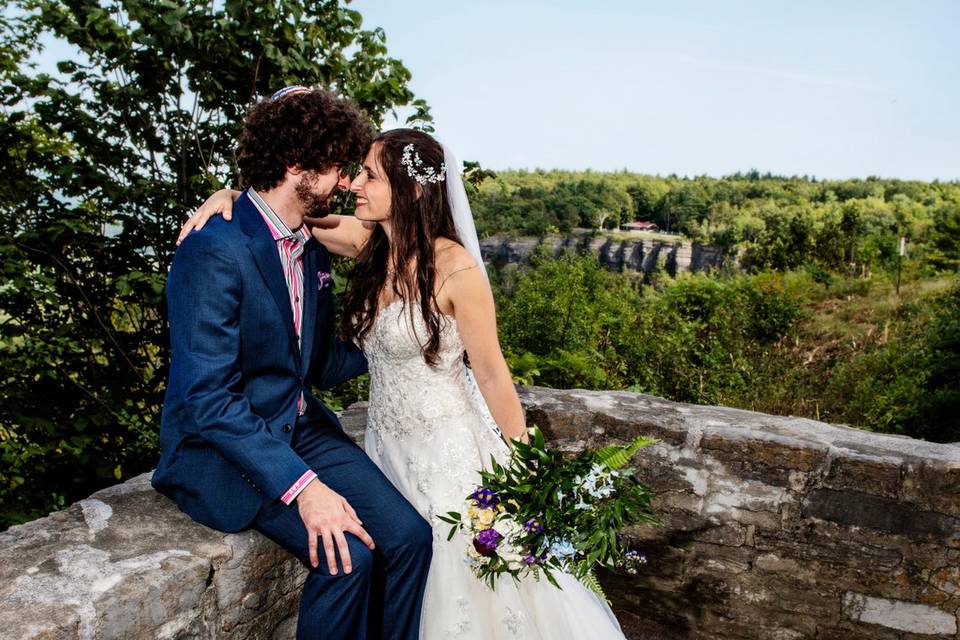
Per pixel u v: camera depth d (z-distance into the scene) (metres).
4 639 1.10
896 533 2.20
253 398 1.62
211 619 1.48
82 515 1.59
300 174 1.62
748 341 10.32
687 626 2.54
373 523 1.69
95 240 3.25
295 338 1.67
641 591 2.59
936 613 2.20
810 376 8.78
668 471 2.47
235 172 3.46
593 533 1.59
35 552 1.40
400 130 1.85
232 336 1.49
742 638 2.46
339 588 1.49
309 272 1.77
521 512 1.64
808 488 2.28
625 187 99.31
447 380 1.87
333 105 1.64
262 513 1.55
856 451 2.22
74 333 3.43
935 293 16.62
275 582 1.66
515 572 1.69
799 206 86.81
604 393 2.80
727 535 2.42
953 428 7.07
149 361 3.61
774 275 20.83
